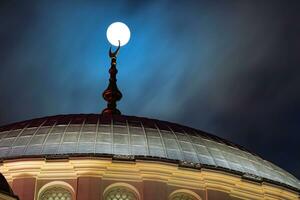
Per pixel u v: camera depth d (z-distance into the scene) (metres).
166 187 30.53
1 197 26.91
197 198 30.84
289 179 35.78
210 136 36.06
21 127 34.41
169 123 35.81
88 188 29.95
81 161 30.36
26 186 30.16
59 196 30.30
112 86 41.00
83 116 35.25
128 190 30.39
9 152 32.06
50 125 33.97
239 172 31.64
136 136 33.06
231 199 31.53
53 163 30.48
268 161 37.12
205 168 30.97
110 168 30.39
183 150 32.94
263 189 32.22
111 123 34.06
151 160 30.41
